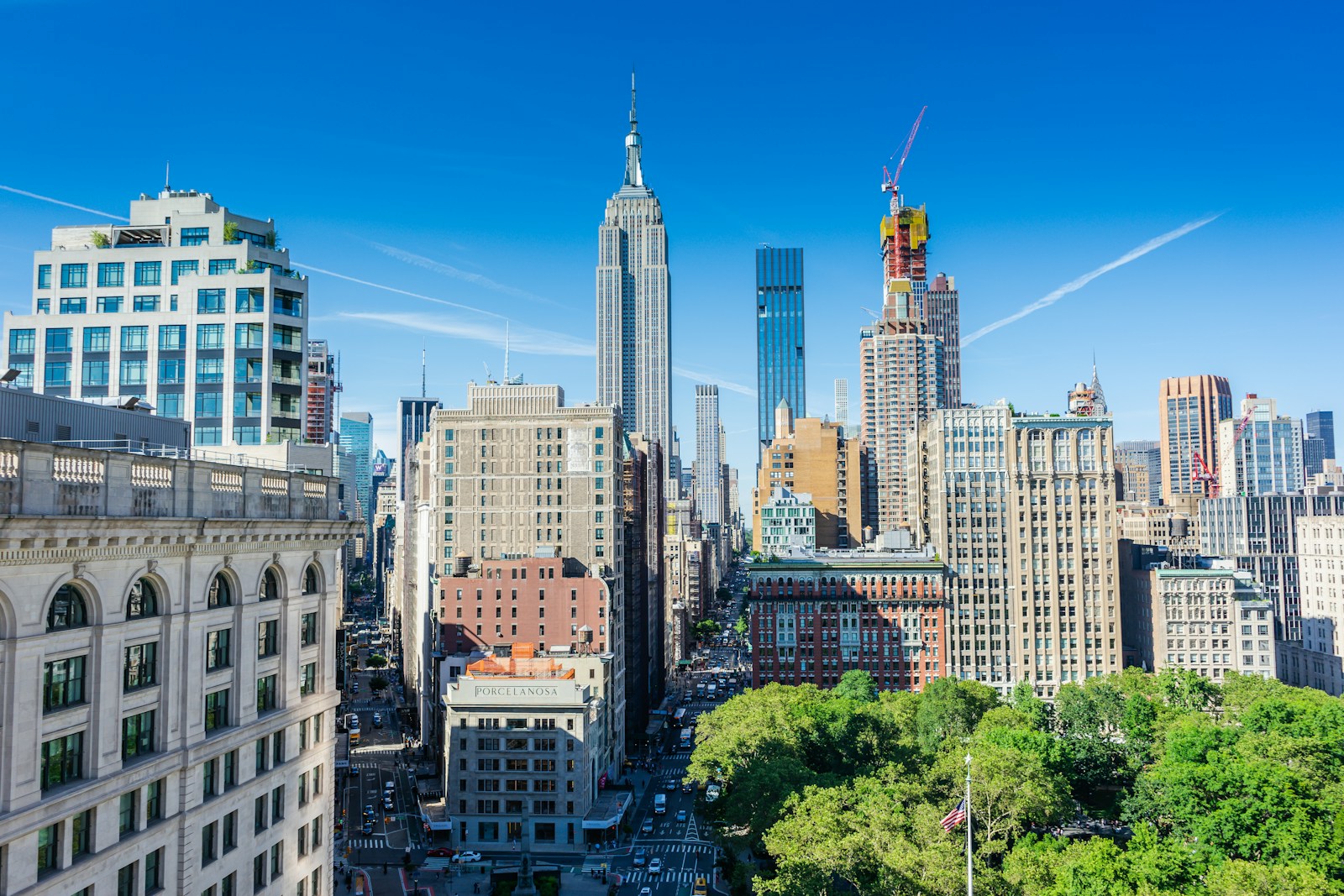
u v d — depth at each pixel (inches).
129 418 2957.7
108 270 5162.4
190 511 2319.1
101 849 2026.3
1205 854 4692.4
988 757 5334.6
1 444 1770.4
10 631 1795.0
